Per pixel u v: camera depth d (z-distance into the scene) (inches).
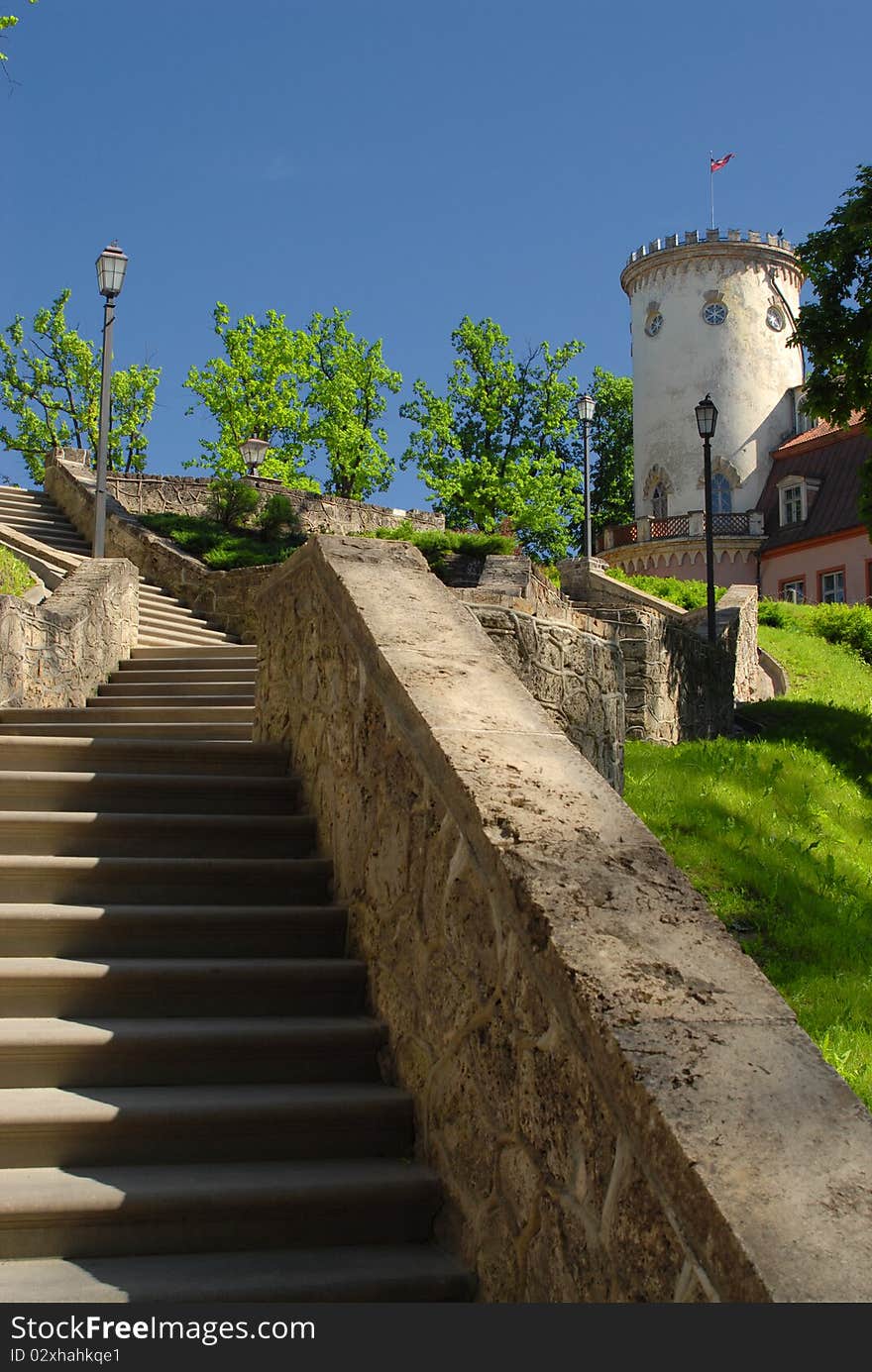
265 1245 132.1
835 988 272.5
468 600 322.7
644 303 1931.6
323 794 211.8
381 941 169.2
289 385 1515.7
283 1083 158.6
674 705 557.6
